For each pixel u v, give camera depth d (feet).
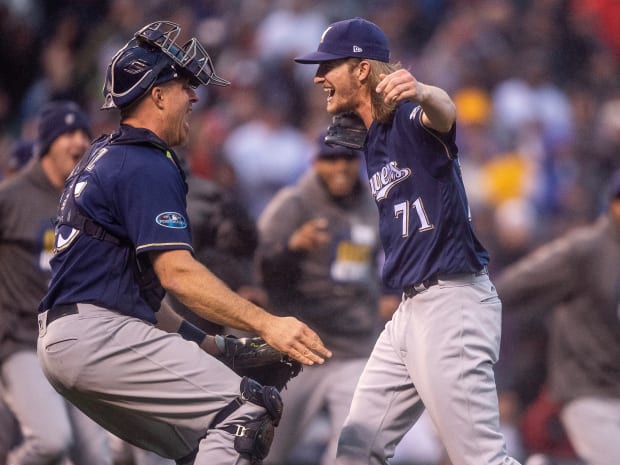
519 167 160.35
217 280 53.57
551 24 188.75
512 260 138.92
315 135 156.35
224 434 53.72
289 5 175.11
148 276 55.31
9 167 90.02
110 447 77.92
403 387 60.75
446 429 58.08
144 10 173.78
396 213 58.85
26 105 163.73
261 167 152.56
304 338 53.21
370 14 185.37
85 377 54.03
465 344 57.67
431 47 183.52
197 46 57.41
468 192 154.71
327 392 84.58
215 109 160.66
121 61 55.98
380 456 60.95
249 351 59.88
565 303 83.35
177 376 54.19
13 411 76.33
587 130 174.19
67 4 183.11
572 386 82.38
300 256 84.69
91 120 148.56
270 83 163.84
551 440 107.96
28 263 77.15
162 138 56.70
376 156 59.57
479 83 173.78
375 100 58.85
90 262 54.49
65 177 77.97
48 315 55.16
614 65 193.26
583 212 158.30
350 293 85.46
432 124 55.67
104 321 54.13
